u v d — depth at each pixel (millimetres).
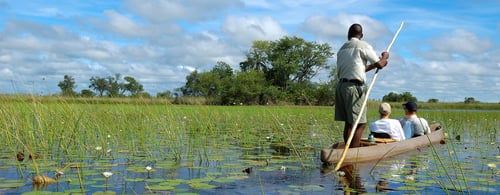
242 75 63344
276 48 73562
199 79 65312
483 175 4832
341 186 4207
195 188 3996
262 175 4785
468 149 7480
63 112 8500
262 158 6156
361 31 6461
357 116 6180
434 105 51000
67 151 6207
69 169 4973
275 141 8602
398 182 4434
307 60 72125
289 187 4129
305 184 4293
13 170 4848
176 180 4344
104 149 6648
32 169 4922
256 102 62750
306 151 7059
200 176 4652
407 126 8180
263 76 69312
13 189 3873
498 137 9984
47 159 5719
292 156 6422
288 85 71938
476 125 14234
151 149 6859
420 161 6000
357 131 6238
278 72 70812
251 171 5031
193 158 6016
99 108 10938
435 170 5188
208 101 57125
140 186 4051
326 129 11570
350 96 6176
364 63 6270
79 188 3932
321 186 4203
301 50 71438
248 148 7348
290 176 4734
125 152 6531
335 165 5586
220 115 17078
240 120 14062
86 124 8289
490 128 12547
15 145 6699
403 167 5453
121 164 5406
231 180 4461
